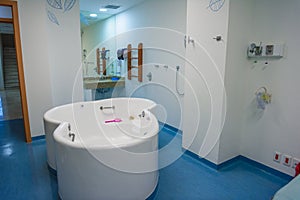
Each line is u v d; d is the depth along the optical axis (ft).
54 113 8.50
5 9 9.96
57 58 10.77
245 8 7.30
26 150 9.58
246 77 8.03
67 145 5.31
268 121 7.61
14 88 28.96
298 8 6.45
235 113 8.09
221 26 7.14
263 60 7.47
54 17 10.39
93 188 5.43
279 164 7.47
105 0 12.78
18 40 9.49
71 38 11.02
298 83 6.67
